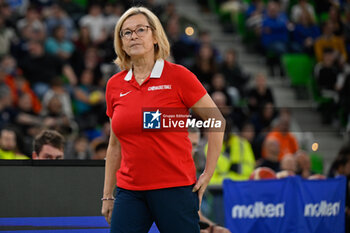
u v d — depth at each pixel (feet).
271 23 112.68
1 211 33.35
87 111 84.17
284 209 42.88
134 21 27.43
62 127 70.23
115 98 28.04
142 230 27.50
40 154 37.35
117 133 27.48
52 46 95.66
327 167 73.41
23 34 95.91
